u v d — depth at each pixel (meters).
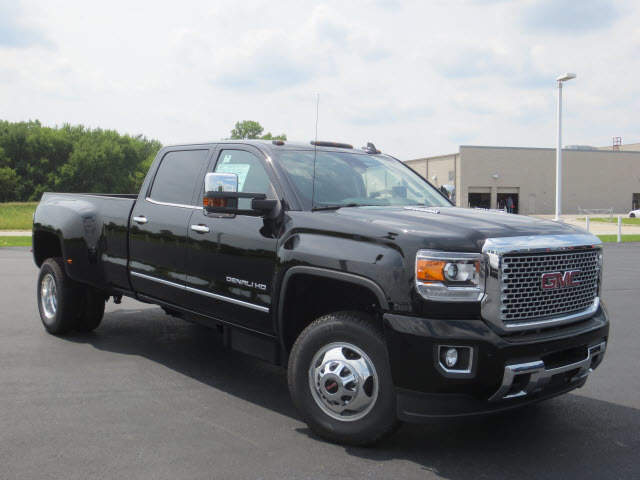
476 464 3.38
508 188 61.72
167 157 5.34
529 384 3.29
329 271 3.57
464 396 3.22
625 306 8.74
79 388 4.61
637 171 65.75
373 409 3.44
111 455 3.39
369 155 5.09
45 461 3.29
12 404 4.21
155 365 5.32
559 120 27.23
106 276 5.69
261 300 4.08
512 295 3.32
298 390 3.73
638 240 23.95
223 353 5.80
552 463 3.40
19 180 95.69
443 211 4.00
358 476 3.19
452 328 3.16
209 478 3.12
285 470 3.24
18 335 6.35
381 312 3.58
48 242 6.63
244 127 98.75
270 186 4.24
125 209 5.45
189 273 4.71
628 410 4.34
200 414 4.11
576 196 64.25
